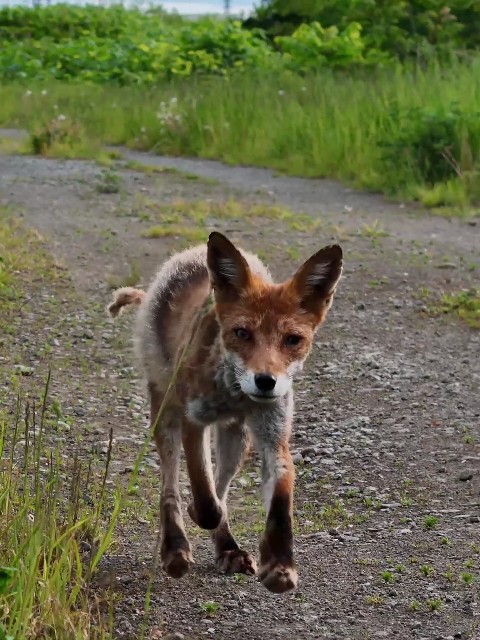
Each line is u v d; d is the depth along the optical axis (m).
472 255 18.50
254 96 31.91
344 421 11.67
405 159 24.88
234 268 7.58
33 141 29.61
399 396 12.41
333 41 37.41
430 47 35.38
